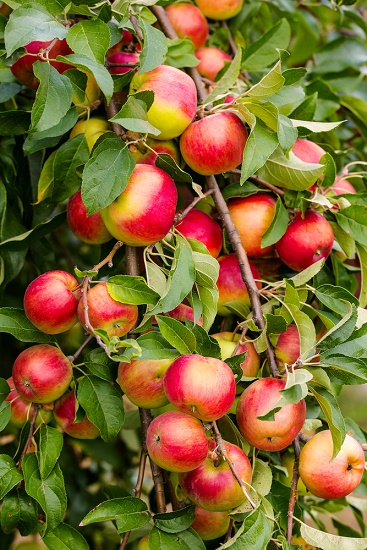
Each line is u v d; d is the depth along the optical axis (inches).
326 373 56.7
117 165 55.8
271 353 58.6
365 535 69.0
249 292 60.0
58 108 55.6
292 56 81.4
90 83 60.7
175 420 54.9
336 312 59.4
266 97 58.9
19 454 58.4
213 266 57.9
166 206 56.7
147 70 56.6
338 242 64.5
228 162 59.8
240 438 57.9
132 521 55.8
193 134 59.6
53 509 56.2
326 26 83.8
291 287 57.9
